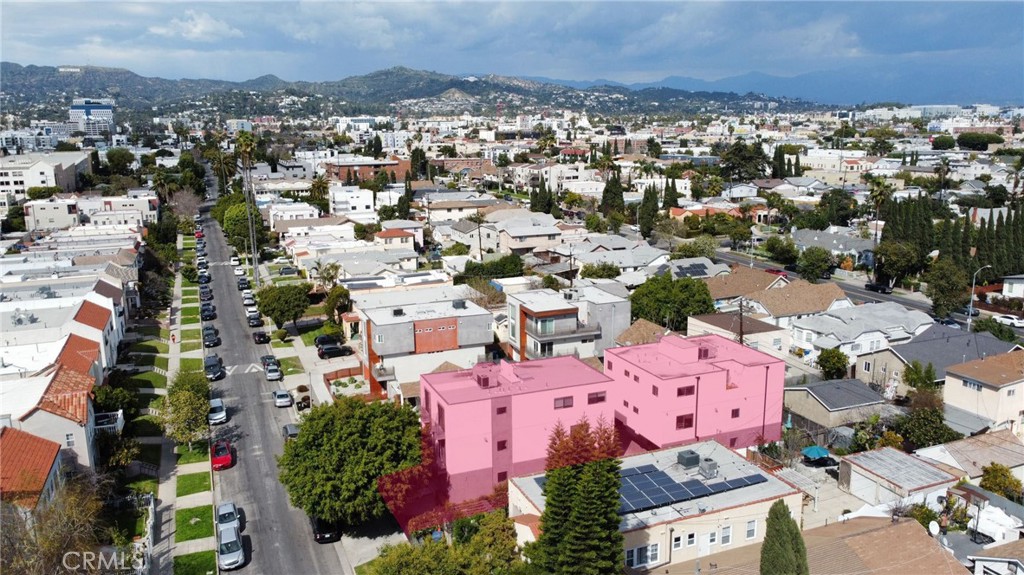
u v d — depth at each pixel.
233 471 49.34
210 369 66.25
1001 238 98.81
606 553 30.77
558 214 147.50
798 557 29.66
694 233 135.75
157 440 53.44
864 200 152.12
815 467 48.72
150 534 40.25
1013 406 52.72
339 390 63.41
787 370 66.38
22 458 38.19
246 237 118.25
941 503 41.53
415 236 124.12
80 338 59.22
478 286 84.25
